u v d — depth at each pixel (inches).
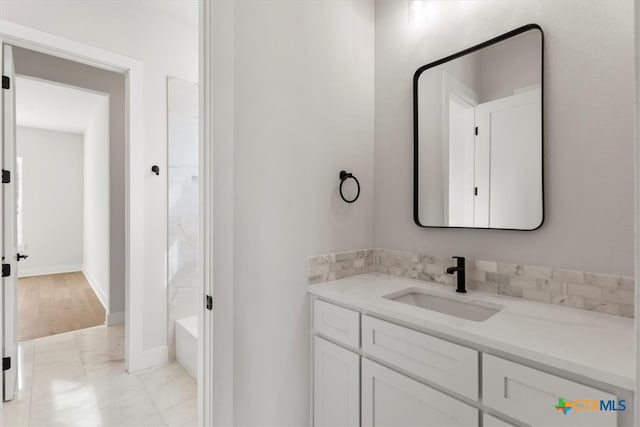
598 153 43.5
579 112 45.1
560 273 46.6
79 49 80.4
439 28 61.1
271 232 54.1
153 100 93.7
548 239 47.9
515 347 33.5
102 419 70.9
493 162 53.6
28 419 70.4
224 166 47.7
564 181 46.4
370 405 47.9
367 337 48.6
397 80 67.7
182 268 100.3
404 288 57.2
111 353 103.0
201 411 48.8
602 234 43.1
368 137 70.9
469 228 56.5
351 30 67.5
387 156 69.5
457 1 58.6
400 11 67.6
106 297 149.3
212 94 46.6
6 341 74.7
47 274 222.4
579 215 45.1
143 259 92.3
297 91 57.9
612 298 42.2
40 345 108.8
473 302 50.8
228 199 48.2
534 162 49.1
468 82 56.8
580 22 45.2
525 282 49.9
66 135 231.0
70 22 79.3
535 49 49.3
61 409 74.1
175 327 98.8
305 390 58.5
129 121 89.2
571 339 34.9
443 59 59.8
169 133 97.0
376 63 71.8
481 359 36.4
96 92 126.8
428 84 62.4
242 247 50.4
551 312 43.9
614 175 42.2
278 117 55.2
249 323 51.2
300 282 58.1
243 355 50.5
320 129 61.6
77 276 216.2
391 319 45.7
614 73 42.3
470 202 56.4
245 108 50.9
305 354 58.6
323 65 62.2
